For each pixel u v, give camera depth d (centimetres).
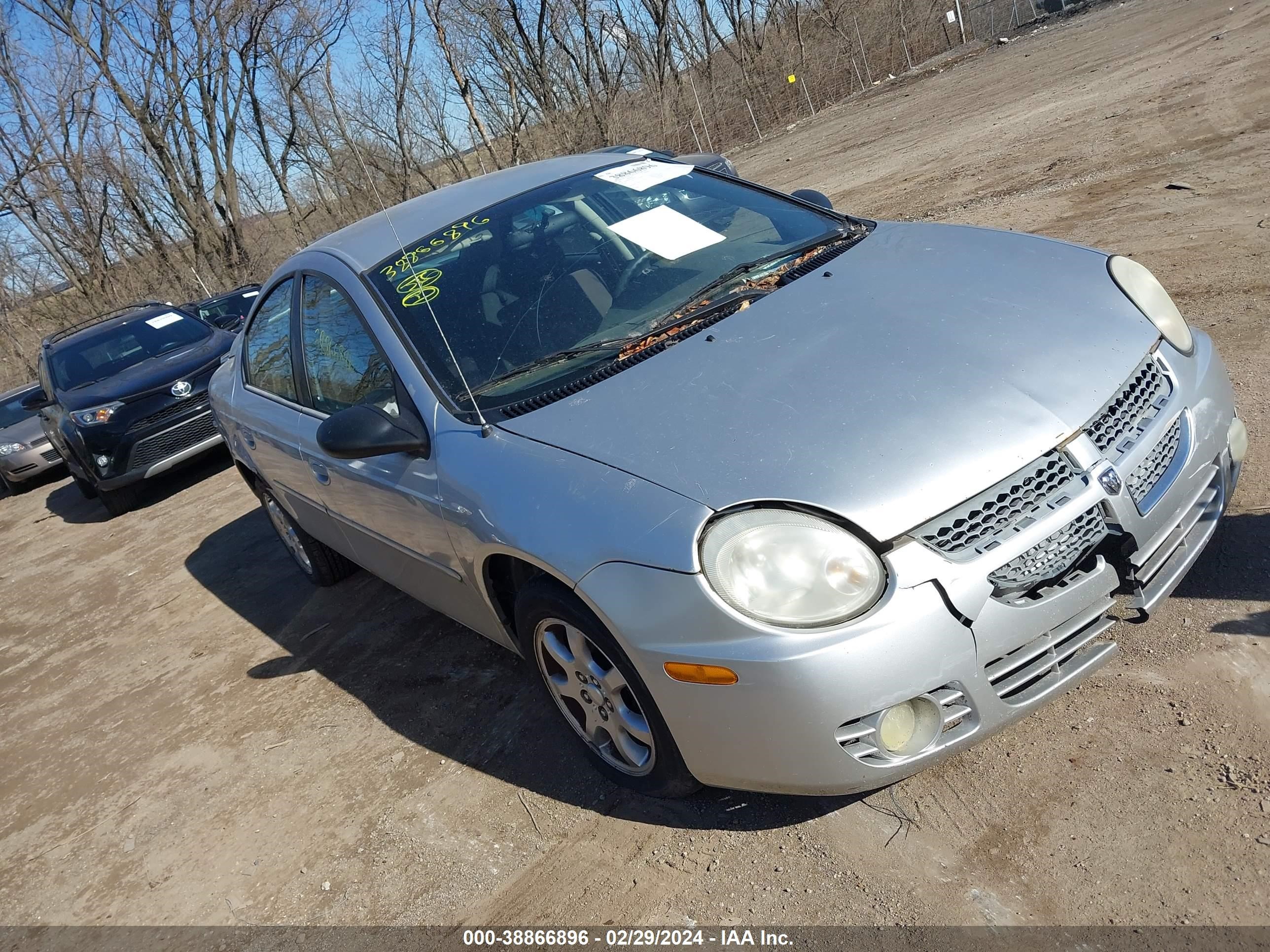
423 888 269
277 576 565
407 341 310
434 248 339
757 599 207
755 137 2672
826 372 243
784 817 249
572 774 294
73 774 411
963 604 206
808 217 356
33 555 870
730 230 339
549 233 335
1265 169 641
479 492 261
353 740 356
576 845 265
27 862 355
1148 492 230
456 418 283
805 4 3114
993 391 230
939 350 245
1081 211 677
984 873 214
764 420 232
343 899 276
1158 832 209
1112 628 267
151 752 404
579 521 233
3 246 2614
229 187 2777
